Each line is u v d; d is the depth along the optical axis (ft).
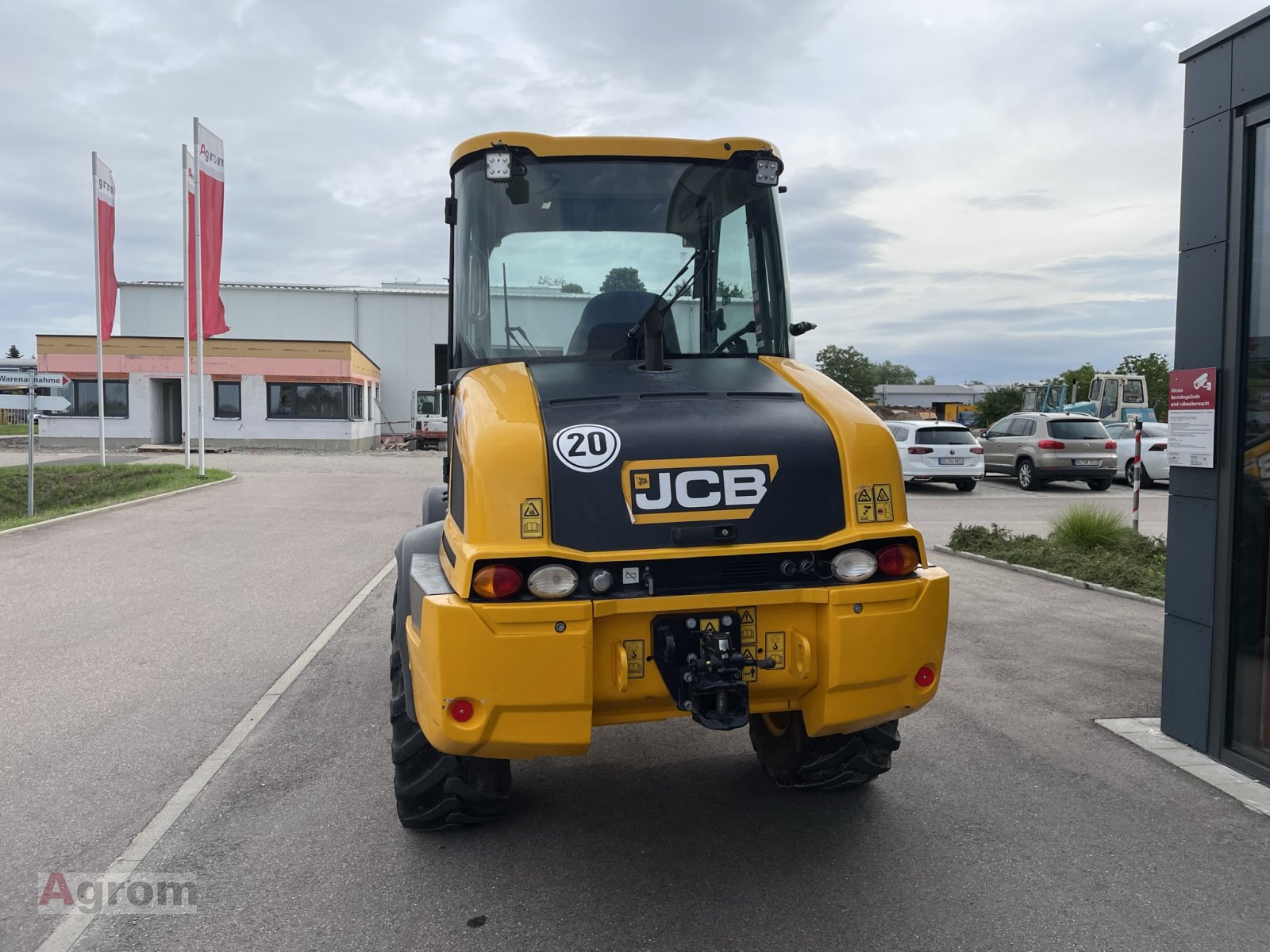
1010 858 11.34
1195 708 14.90
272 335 138.21
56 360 110.32
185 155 66.74
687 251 13.12
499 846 11.84
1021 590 28.45
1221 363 14.15
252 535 40.81
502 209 12.88
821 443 10.21
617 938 9.68
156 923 10.09
